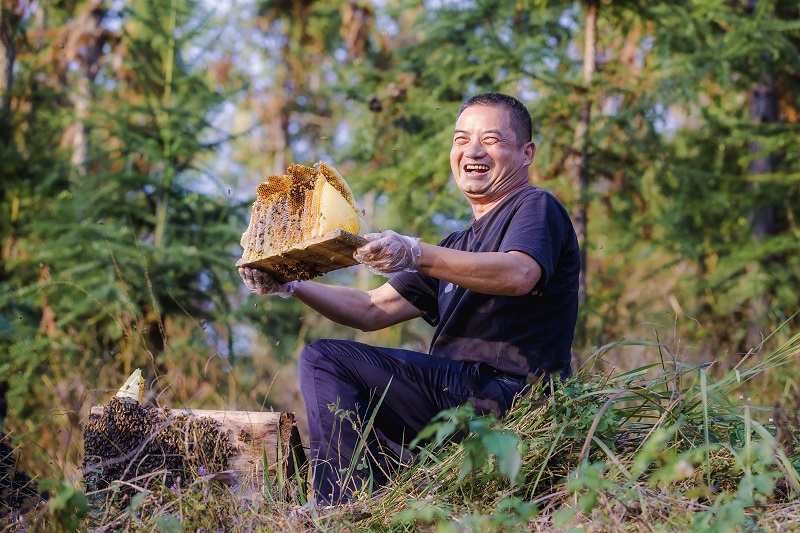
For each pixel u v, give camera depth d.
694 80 6.98
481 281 3.10
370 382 3.29
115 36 9.42
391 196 8.02
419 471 2.97
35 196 7.26
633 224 8.36
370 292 3.91
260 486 3.04
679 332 7.61
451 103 7.49
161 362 6.10
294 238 3.08
